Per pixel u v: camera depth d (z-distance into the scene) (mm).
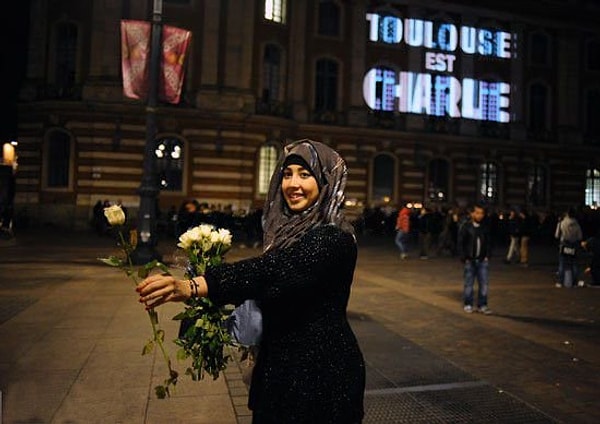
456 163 38812
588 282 15680
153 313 2199
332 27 36312
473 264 10523
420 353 7336
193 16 30750
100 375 5934
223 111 30609
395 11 37656
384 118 37156
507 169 40094
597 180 42594
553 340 8352
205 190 30719
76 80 30719
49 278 12930
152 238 15891
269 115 32031
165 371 6125
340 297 2162
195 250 2176
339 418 2029
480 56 39625
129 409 5031
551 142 41156
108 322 8438
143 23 16156
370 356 7129
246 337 2113
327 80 36125
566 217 14719
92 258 17172
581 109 42125
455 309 10742
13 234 24797
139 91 16172
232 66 31016
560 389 6035
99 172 29750
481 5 39219
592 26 42031
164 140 30453
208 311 2092
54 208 30125
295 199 2211
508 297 12555
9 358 6477
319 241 2068
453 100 38875
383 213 35000
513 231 20375
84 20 30781
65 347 6992
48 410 4938
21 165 30984
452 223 23062
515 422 5074
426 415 5168
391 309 10531
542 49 41594
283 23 33844
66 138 30734
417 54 37875
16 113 34969
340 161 2270
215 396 5430
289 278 1993
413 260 20609
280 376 2051
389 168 37531
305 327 2086
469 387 6008
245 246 23781
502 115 40219
